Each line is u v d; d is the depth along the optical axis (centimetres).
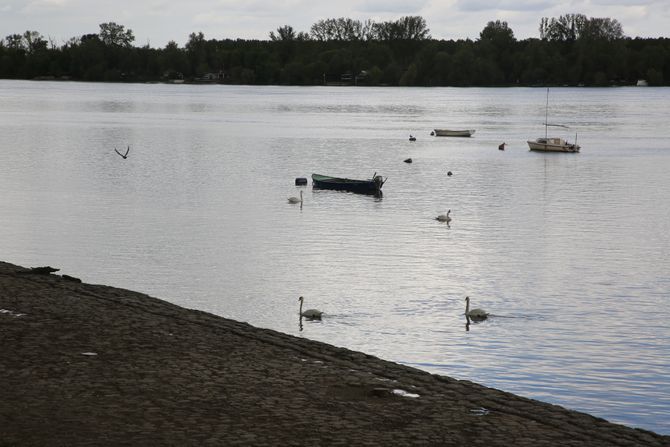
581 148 12875
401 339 3584
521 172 9888
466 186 8669
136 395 1591
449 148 12812
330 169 10031
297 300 4153
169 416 1484
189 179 8850
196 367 1773
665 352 3438
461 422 1490
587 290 4400
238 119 18562
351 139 13988
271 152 11788
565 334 3662
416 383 1705
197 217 6544
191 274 4647
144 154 11275
